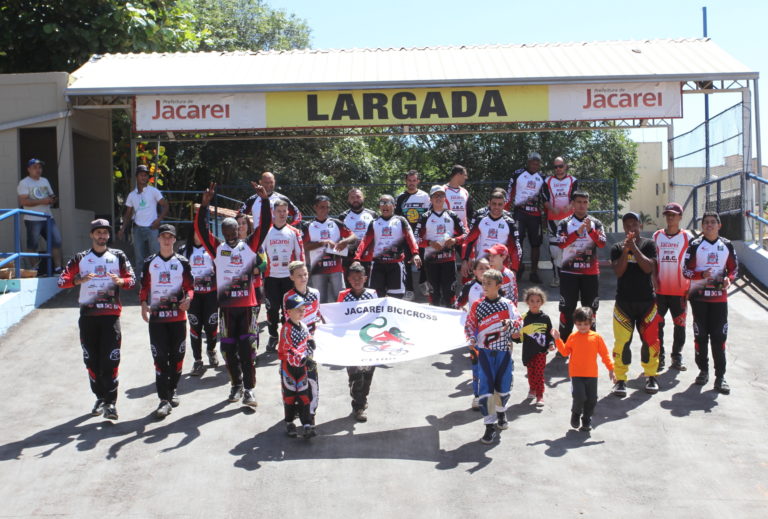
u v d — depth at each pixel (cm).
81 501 590
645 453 663
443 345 741
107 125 1614
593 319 738
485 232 955
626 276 804
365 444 684
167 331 767
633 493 595
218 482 616
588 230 905
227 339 778
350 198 1098
